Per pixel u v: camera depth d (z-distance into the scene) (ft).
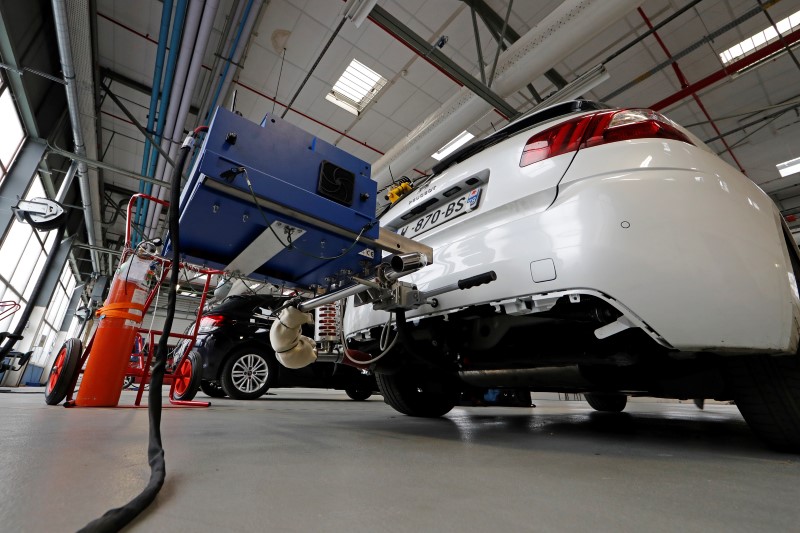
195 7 12.23
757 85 19.61
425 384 6.24
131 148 25.05
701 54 18.20
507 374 4.77
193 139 3.05
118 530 1.19
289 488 1.80
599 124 3.44
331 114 21.54
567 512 1.57
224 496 1.64
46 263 21.22
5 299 21.66
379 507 1.57
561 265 3.05
